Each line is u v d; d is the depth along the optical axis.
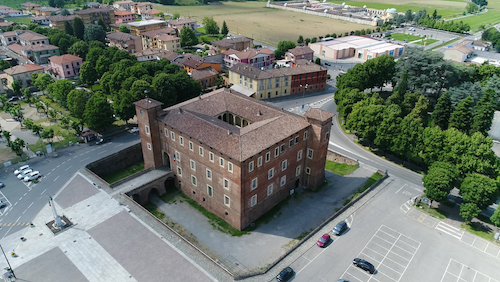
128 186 91.19
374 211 86.00
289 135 84.06
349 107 130.50
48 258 69.62
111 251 71.19
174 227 82.31
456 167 93.12
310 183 96.69
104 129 131.00
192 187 91.50
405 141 104.19
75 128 120.81
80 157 110.69
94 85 180.75
